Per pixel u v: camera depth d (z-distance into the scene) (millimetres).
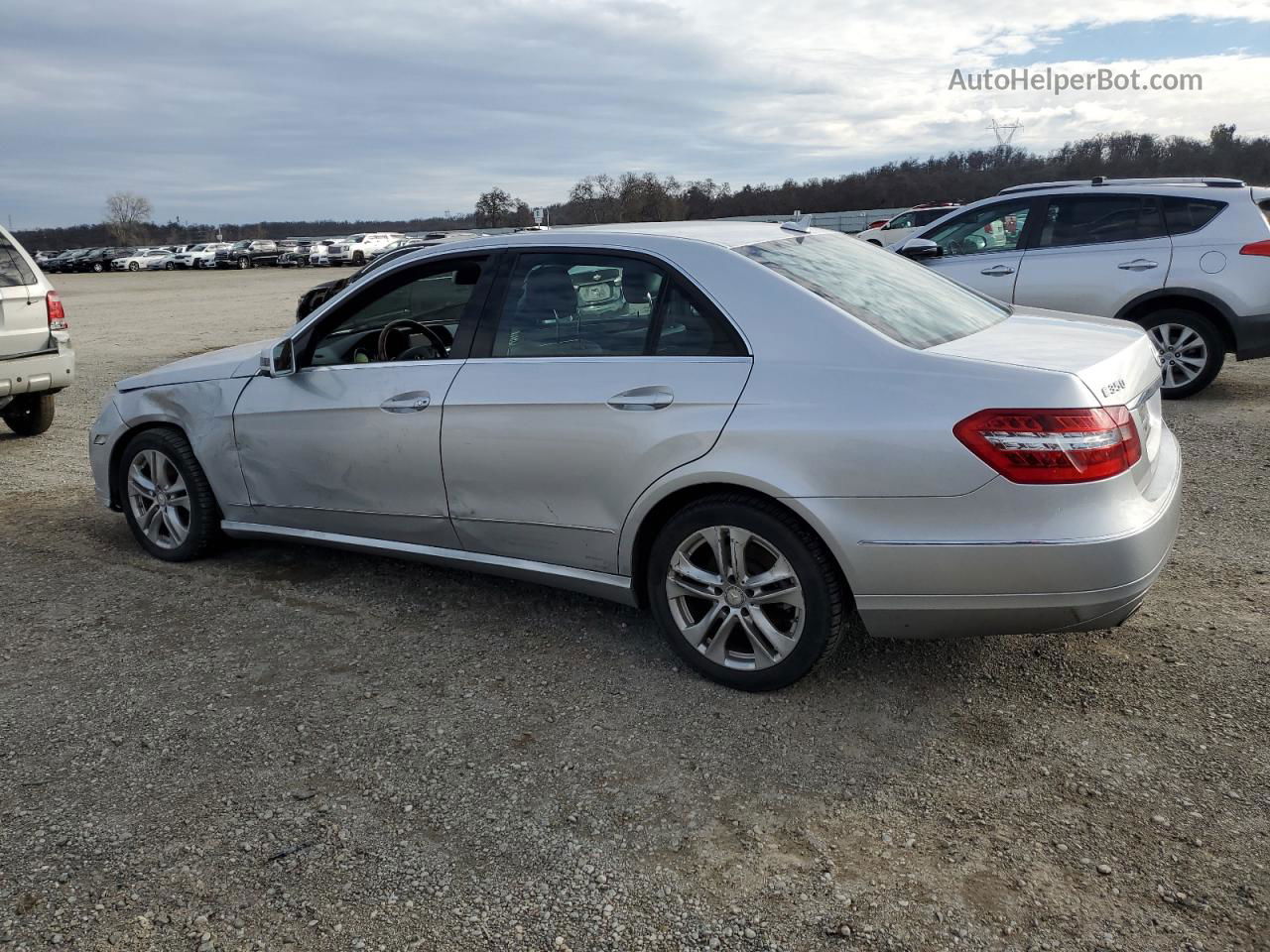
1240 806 2783
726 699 3494
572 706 3475
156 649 4023
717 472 3326
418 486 4086
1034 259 8242
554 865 2645
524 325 3852
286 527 4660
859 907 2451
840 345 3252
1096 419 2967
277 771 3113
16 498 6363
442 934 2404
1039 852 2633
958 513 3029
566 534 3768
